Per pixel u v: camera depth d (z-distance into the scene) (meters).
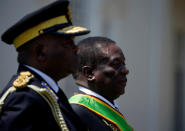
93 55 8.40
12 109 5.98
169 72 30.23
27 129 5.88
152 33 28.02
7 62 17.69
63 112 6.70
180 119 33.53
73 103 8.27
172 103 31.05
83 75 8.52
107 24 24.69
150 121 27.59
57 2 6.73
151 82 27.78
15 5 18.25
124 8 25.75
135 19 26.62
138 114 26.61
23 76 6.44
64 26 6.87
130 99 25.94
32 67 6.61
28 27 6.57
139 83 26.75
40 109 6.20
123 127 8.38
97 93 8.42
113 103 8.76
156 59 28.22
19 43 6.68
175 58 32.50
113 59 8.34
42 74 6.61
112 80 8.30
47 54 6.57
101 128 8.00
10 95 6.20
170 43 30.55
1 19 17.70
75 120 6.83
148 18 27.69
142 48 27.08
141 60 26.97
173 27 31.77
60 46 6.69
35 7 19.08
